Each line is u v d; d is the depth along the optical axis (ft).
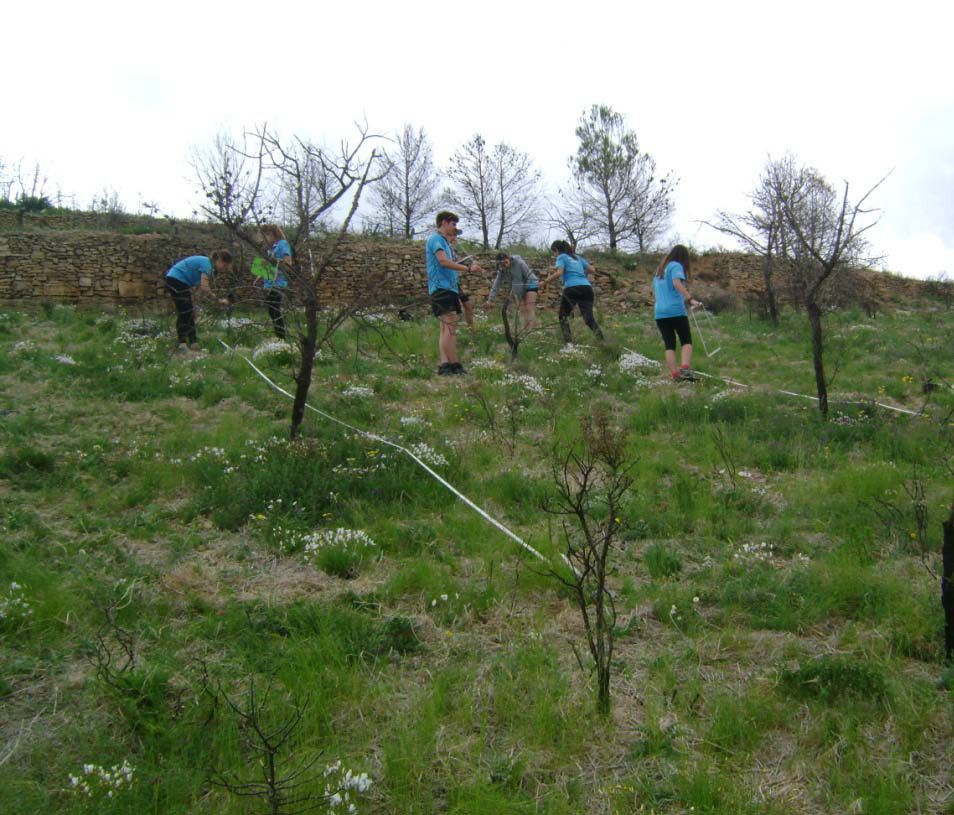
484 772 9.42
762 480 20.26
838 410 25.66
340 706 10.55
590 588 13.26
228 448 21.09
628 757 9.81
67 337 36.11
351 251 50.49
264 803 8.61
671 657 11.91
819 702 10.64
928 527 15.88
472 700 10.71
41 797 8.77
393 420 24.75
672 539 16.61
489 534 16.31
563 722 10.21
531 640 12.30
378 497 18.26
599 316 50.37
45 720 10.21
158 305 46.60
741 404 26.32
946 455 20.85
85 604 12.93
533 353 35.32
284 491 17.87
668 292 31.04
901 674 11.34
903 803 8.86
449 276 30.73
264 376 29.07
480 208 73.87
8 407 24.56
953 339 41.04
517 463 21.17
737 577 14.61
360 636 12.24
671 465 20.86
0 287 44.16
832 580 13.84
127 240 47.52
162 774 9.09
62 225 57.06
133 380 28.07
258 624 12.47
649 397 27.45
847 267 56.08
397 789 9.05
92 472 19.58
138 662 11.33
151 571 14.39
